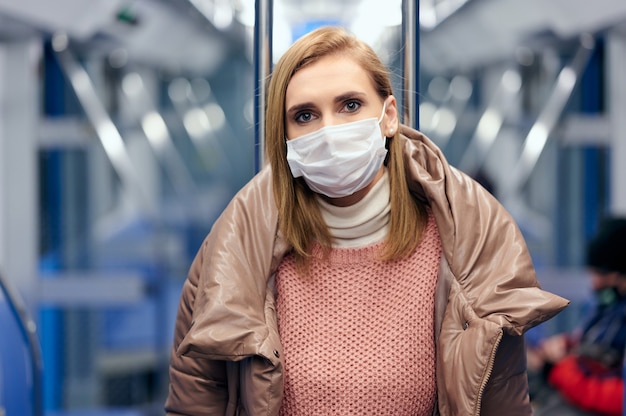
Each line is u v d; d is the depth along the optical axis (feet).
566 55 18.62
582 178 17.89
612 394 9.29
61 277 15.34
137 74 25.76
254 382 4.52
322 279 4.83
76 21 14.73
